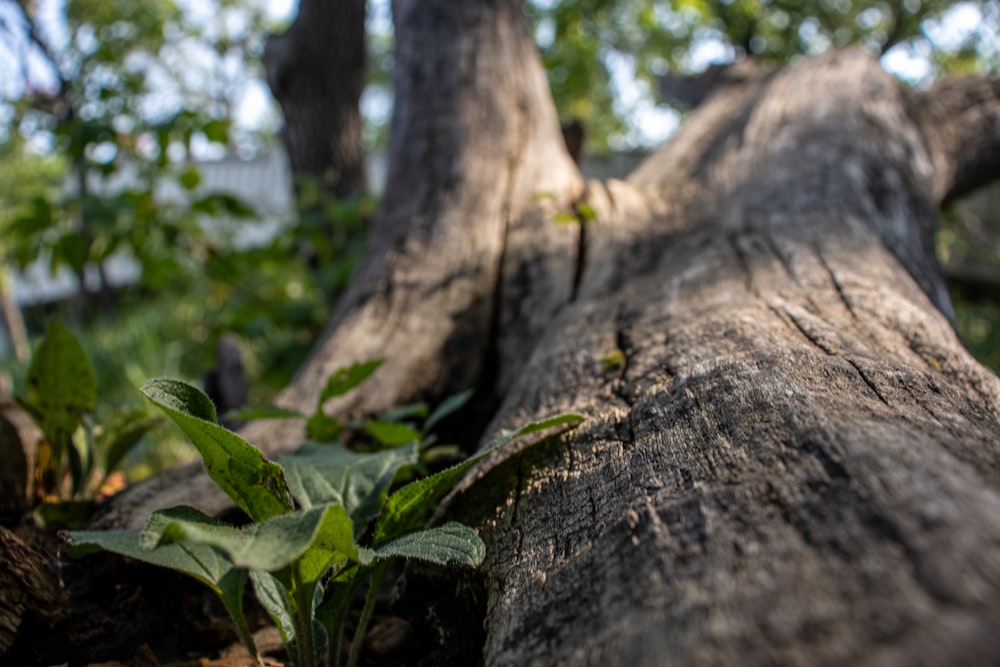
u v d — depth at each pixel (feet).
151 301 9.62
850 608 0.92
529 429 1.57
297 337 5.82
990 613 0.86
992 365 5.74
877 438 1.17
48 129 4.96
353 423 2.19
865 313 1.97
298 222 5.46
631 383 1.84
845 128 3.86
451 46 4.22
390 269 3.12
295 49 5.90
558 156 3.99
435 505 1.93
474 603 1.48
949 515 0.99
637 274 2.90
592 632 1.08
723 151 4.10
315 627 1.48
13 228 4.18
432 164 3.70
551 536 1.41
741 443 1.32
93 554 1.78
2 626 1.49
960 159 4.75
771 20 12.41
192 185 4.53
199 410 1.35
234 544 1.06
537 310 2.90
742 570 1.03
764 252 2.57
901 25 12.21
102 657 1.66
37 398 2.11
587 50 10.82
